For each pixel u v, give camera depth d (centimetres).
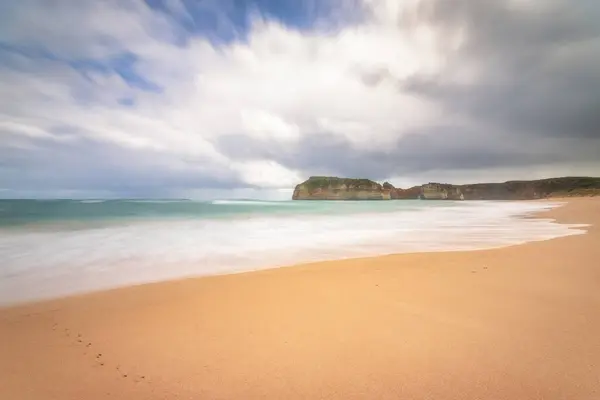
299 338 443
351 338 440
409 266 879
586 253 1021
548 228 1877
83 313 545
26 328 483
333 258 1038
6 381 348
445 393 320
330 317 516
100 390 333
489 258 969
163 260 998
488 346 409
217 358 393
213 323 498
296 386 336
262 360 387
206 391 330
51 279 766
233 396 322
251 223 2177
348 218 2688
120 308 567
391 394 321
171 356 399
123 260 991
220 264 949
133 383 345
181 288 689
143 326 488
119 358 395
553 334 439
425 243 1340
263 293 647
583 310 526
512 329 458
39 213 2302
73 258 1006
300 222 2284
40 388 336
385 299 598
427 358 384
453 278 741
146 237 1452
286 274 809
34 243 1248
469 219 2612
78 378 353
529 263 888
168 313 541
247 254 1105
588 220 2359
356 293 639
